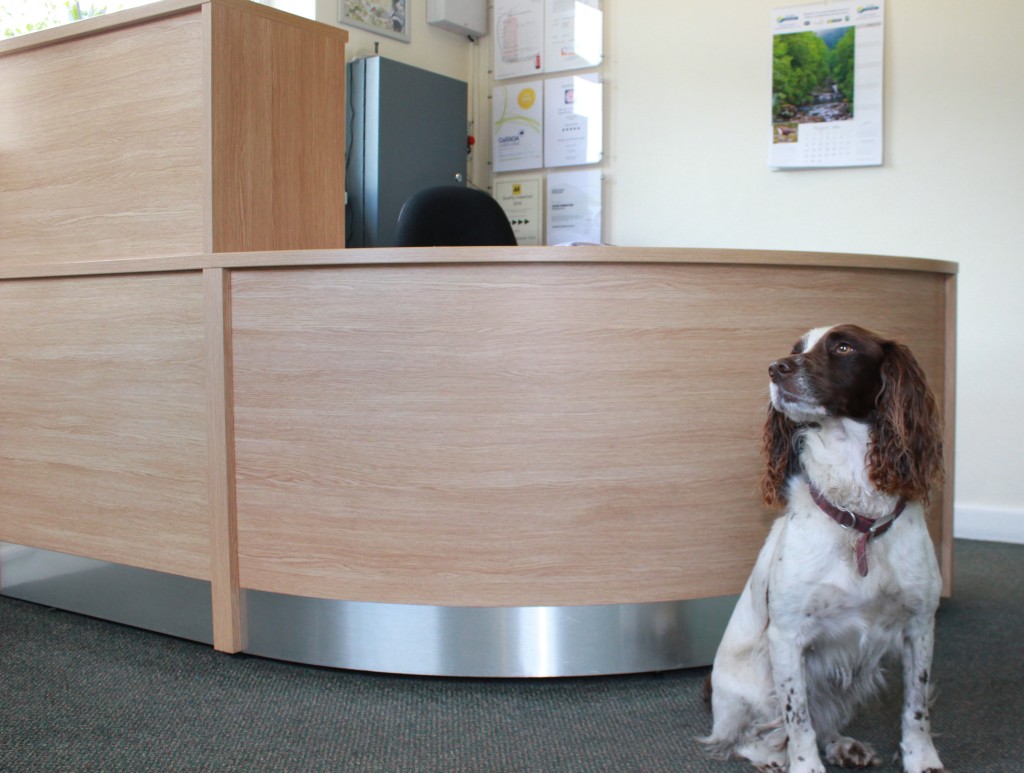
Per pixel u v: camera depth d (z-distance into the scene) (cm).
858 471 174
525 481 229
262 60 281
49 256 309
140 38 282
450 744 206
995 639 274
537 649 233
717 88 454
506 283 227
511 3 507
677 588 236
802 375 172
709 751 200
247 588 253
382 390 234
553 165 499
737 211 454
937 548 300
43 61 305
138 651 265
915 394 172
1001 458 407
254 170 279
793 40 432
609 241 489
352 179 455
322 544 242
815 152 431
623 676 243
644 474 231
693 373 232
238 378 249
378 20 473
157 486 269
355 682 241
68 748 204
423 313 230
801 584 177
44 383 294
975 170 404
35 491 300
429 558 234
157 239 282
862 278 254
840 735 200
